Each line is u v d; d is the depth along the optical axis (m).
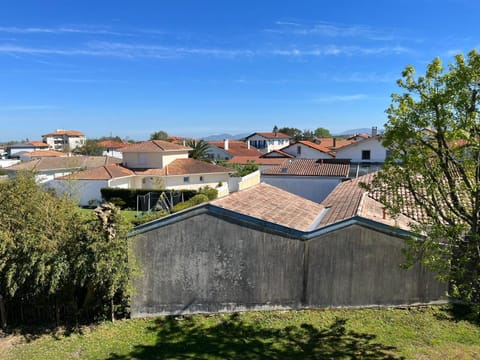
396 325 9.98
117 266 9.81
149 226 10.77
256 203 12.94
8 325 10.64
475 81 6.07
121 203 33.72
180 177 39.53
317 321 10.35
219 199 11.99
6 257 9.75
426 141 6.72
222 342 9.52
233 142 84.50
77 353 9.12
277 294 10.95
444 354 8.61
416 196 7.25
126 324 10.63
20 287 10.12
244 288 10.95
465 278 7.70
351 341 9.31
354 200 14.45
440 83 6.38
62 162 45.47
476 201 6.53
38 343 9.63
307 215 13.68
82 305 10.87
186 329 10.25
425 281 10.76
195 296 10.98
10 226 10.18
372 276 10.80
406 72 6.72
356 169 32.00
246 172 44.41
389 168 7.14
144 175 38.59
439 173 6.73
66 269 9.61
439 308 10.70
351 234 10.71
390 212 7.66
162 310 11.02
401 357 8.55
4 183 11.02
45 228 10.14
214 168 41.66
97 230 10.08
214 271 10.92
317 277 10.88
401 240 10.60
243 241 10.84
